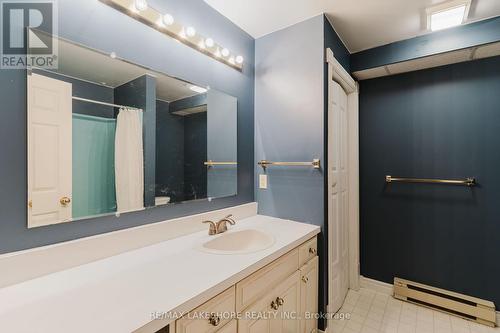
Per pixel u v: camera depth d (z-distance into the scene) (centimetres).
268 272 118
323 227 175
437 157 217
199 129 162
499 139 193
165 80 141
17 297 78
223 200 181
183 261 107
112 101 118
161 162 140
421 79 225
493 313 186
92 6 110
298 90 186
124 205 122
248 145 205
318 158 177
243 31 198
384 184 242
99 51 112
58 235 100
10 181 88
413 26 189
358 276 246
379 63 219
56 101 100
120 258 110
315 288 168
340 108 220
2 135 87
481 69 200
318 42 177
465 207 206
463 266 207
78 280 90
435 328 185
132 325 65
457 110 209
